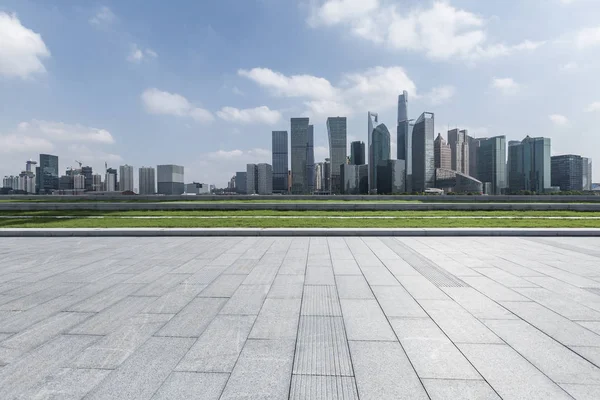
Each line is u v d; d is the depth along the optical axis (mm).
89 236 12680
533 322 4469
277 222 15305
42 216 18688
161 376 3186
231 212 20266
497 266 7719
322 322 4484
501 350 3707
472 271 7262
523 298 5445
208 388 3000
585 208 20438
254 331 4195
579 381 3105
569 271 7230
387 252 9453
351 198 30594
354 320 4555
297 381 3117
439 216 17859
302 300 5375
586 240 11359
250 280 6578
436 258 8625
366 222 15320
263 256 8930
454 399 2846
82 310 4934
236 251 9656
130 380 3117
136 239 11961
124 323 4449
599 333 4125
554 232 12312
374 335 4094
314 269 7480
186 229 12852
